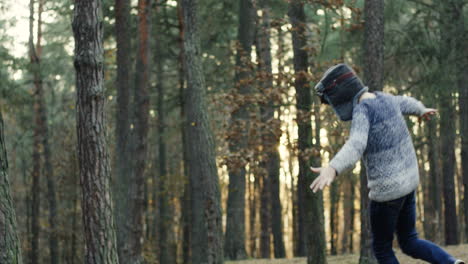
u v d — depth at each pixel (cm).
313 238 1316
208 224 1469
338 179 3086
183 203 2806
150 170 3650
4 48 2211
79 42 705
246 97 1323
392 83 2228
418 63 2119
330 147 1281
